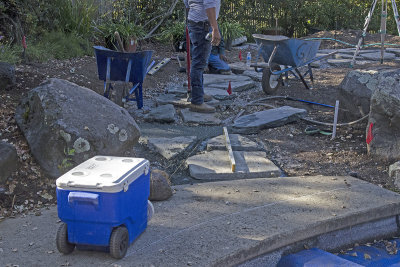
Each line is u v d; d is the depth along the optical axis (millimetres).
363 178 5199
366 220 4367
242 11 16812
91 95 5309
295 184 4926
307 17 18328
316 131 6484
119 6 13469
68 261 3428
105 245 3363
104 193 3225
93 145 4934
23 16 10078
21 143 5234
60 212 3330
